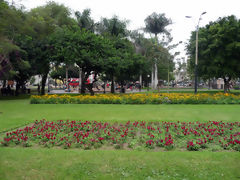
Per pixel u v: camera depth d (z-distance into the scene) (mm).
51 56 22531
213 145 5875
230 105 14578
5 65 16953
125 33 29203
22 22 10484
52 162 4582
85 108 13500
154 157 4801
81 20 27078
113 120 9336
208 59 24938
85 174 4055
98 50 21641
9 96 26531
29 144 6047
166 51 33875
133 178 3891
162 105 14977
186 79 63469
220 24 25516
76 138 6547
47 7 22734
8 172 4156
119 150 5406
